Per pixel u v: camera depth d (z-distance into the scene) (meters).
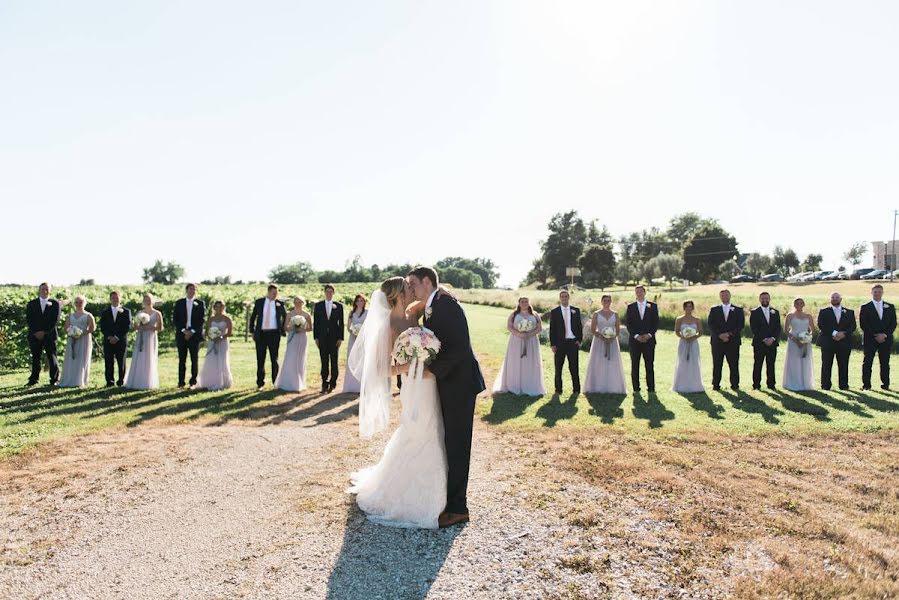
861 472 5.66
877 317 10.42
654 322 10.09
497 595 3.41
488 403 9.19
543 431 7.26
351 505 4.84
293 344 10.42
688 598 3.38
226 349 10.68
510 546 4.05
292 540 4.17
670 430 7.29
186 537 4.23
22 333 14.12
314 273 106.25
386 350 5.02
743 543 4.10
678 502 4.85
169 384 11.06
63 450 6.41
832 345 10.41
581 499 4.93
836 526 4.34
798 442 6.75
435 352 4.35
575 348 10.07
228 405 8.97
